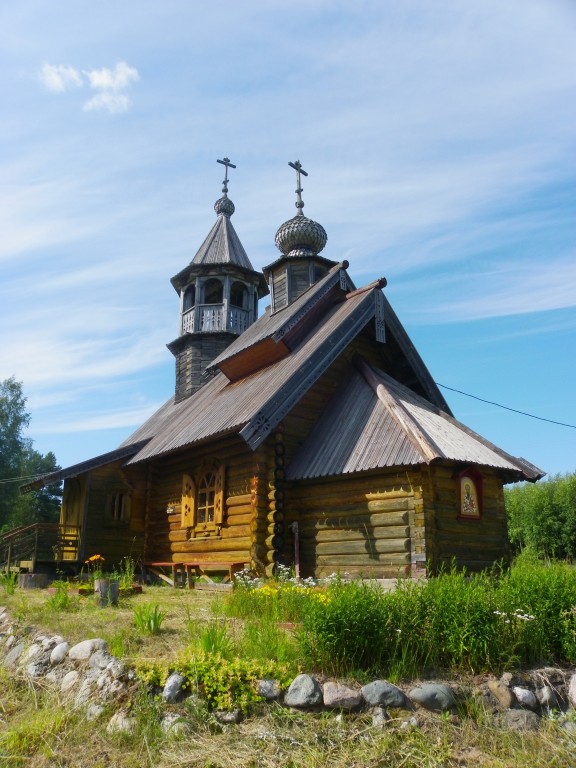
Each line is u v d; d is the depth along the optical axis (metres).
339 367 15.92
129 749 5.43
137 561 18.33
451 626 6.70
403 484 11.93
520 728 5.93
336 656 6.28
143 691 5.94
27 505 51.72
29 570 17.36
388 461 11.91
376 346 17.00
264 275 23.28
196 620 8.48
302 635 6.47
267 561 13.33
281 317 18.28
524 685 6.46
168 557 17.17
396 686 6.01
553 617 7.34
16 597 11.14
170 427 19.00
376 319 15.91
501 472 13.56
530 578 7.79
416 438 11.91
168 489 18.00
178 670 6.10
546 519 28.70
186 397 23.83
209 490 15.83
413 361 16.55
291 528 13.52
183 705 5.80
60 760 5.44
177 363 25.17
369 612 6.51
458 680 6.39
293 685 5.88
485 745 5.59
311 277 20.89
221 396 17.78
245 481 14.48
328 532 12.93
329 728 5.55
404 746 5.39
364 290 16.55
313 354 14.49
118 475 19.09
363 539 12.28
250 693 5.83
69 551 18.33
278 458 13.80
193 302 25.56
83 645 7.09
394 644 6.54
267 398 13.73
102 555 18.19
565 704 6.46
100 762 5.31
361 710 5.78
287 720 5.62
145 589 13.06
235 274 24.73
